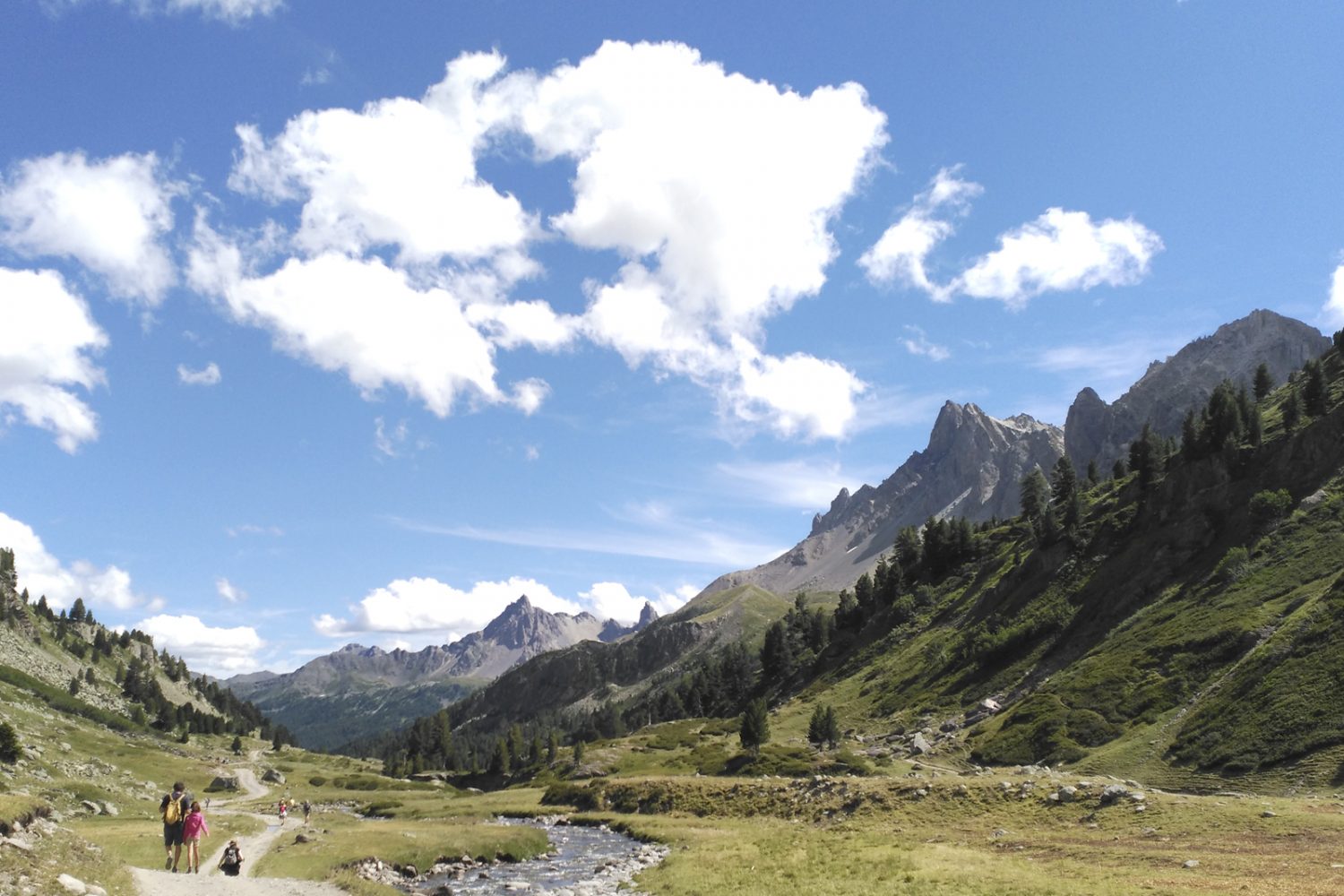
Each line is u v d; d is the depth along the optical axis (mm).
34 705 172000
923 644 165375
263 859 54875
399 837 68875
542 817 102875
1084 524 156250
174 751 196125
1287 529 108500
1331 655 69938
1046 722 98125
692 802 91188
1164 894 29844
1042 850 43938
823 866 44562
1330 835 38062
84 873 27250
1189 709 83125
